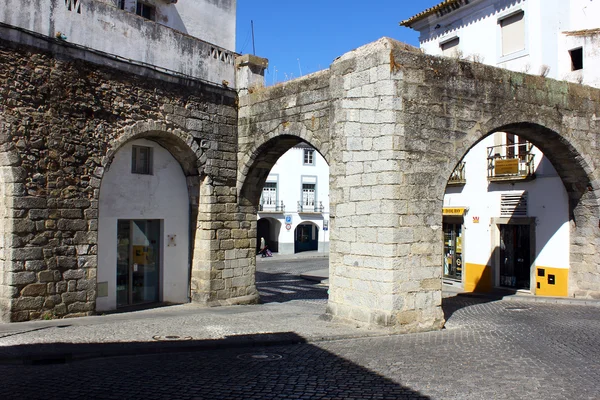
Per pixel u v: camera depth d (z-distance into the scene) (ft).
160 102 47.52
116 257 46.52
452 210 71.82
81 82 41.70
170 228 51.24
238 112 54.70
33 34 38.70
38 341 31.07
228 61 54.49
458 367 27.66
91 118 42.34
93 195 42.34
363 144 39.42
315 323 40.57
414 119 38.93
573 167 52.65
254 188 55.57
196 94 50.75
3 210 37.91
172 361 29.01
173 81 48.67
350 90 40.55
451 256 74.84
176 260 51.80
